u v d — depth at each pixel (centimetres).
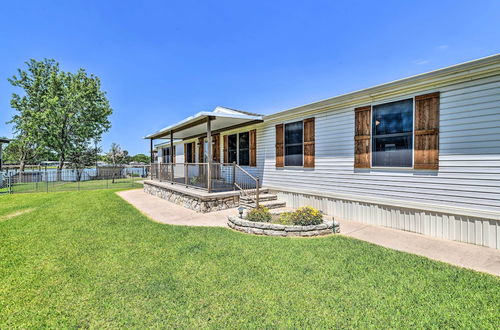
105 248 432
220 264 359
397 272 329
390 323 229
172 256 391
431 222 482
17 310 257
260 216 553
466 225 441
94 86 2450
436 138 466
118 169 2553
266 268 343
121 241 468
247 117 792
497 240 410
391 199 536
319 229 493
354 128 600
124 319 241
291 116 761
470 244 434
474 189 426
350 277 316
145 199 1027
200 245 439
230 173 999
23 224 610
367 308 252
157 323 234
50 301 273
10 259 389
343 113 623
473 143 426
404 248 420
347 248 418
